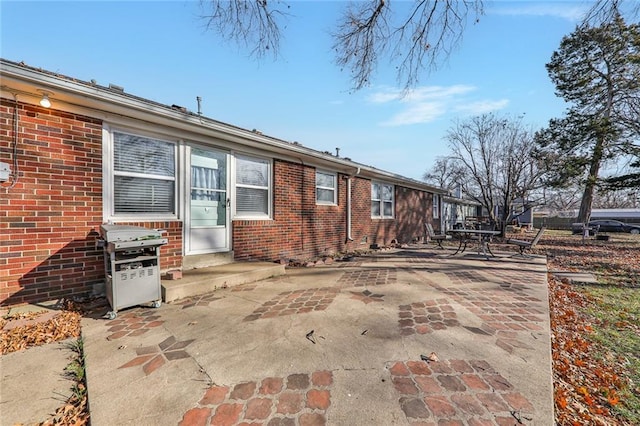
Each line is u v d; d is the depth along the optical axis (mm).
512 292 4695
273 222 6980
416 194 14492
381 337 2971
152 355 2607
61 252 3920
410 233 13914
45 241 3801
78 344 2828
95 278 4195
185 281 4426
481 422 1793
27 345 2840
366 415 1853
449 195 19125
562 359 2893
